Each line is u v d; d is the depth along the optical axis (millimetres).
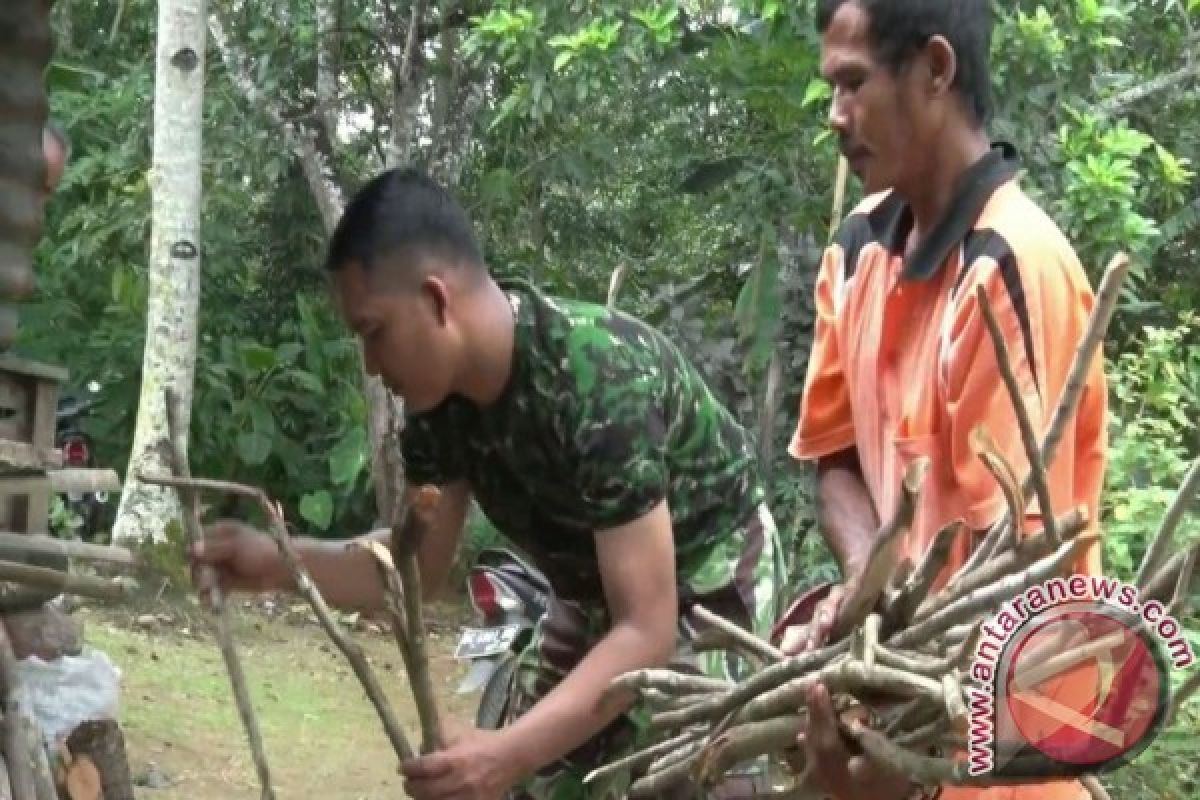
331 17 9227
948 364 2035
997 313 1992
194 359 7449
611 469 2266
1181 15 7441
